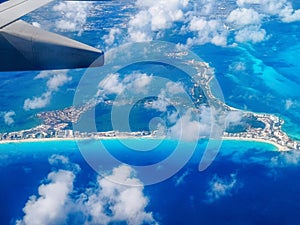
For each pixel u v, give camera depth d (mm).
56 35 12031
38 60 11742
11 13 13297
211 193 70875
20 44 11656
